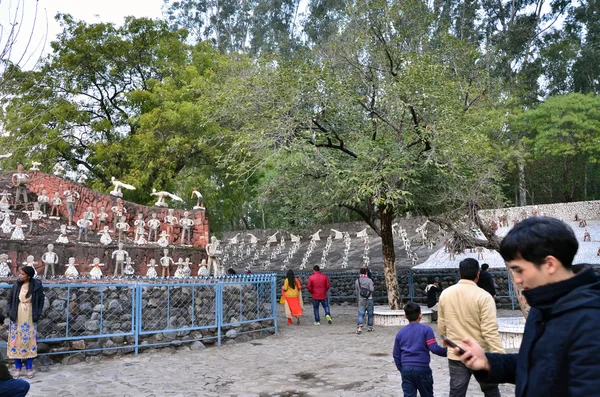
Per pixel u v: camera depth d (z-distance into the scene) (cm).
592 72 4088
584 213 3331
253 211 5222
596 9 4284
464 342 241
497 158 1722
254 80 1502
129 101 2880
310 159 1469
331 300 2409
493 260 2525
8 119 1478
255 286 1370
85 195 2069
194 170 2697
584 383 176
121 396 726
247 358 1020
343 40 1584
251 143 1459
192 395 730
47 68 2744
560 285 194
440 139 1293
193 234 2028
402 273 2269
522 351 205
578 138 3244
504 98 2770
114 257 1655
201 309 1202
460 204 1445
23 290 847
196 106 2456
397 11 1552
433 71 1370
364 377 829
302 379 827
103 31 2895
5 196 1903
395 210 1588
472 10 4550
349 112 1499
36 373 882
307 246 4075
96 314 1048
